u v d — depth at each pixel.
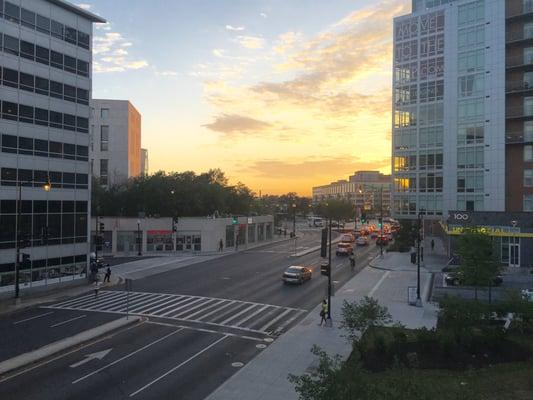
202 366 19.42
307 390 10.77
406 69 67.19
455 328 20.47
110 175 83.25
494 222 49.25
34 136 38.09
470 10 61.03
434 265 50.72
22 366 19.16
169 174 80.81
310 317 27.97
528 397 14.74
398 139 68.06
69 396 16.23
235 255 62.97
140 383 17.50
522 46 57.97
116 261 56.38
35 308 31.31
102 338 23.64
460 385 15.80
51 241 39.41
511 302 22.03
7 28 36.03
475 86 60.50
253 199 99.56
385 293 35.47
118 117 83.94
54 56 40.00
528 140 56.56
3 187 35.53
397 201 68.00
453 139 62.28
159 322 26.98
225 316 28.45
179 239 66.94
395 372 16.03
